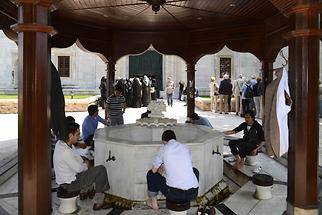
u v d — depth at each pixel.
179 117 14.04
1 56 24.50
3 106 16.53
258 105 14.21
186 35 9.83
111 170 5.04
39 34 3.33
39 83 3.34
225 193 5.61
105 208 4.79
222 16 7.97
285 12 3.95
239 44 8.84
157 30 9.77
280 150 4.14
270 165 6.68
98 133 5.64
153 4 6.48
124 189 4.91
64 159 4.35
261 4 6.76
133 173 4.81
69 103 17.23
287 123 4.18
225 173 6.76
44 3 3.34
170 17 8.20
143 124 6.18
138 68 24.94
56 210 4.61
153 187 4.45
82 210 4.66
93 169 4.59
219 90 15.95
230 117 14.34
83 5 7.02
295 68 3.86
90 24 8.91
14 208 4.59
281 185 5.48
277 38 7.59
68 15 7.94
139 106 19.05
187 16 8.05
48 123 3.48
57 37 8.40
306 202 3.80
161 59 25.02
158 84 25.05
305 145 3.79
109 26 9.22
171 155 3.94
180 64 24.67
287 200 4.05
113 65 9.81
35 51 3.31
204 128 6.29
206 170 5.16
